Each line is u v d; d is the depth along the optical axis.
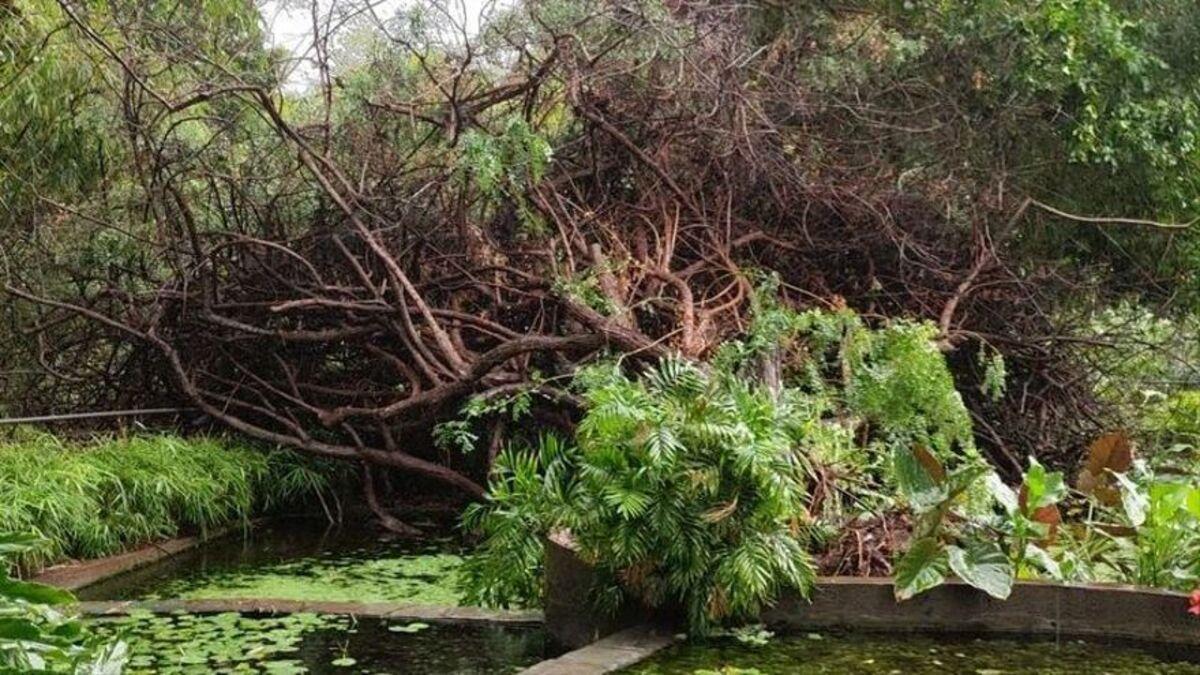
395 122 8.08
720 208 8.05
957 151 9.62
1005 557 4.79
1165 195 10.02
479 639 4.93
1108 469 6.01
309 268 7.75
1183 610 4.59
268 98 7.01
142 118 7.85
